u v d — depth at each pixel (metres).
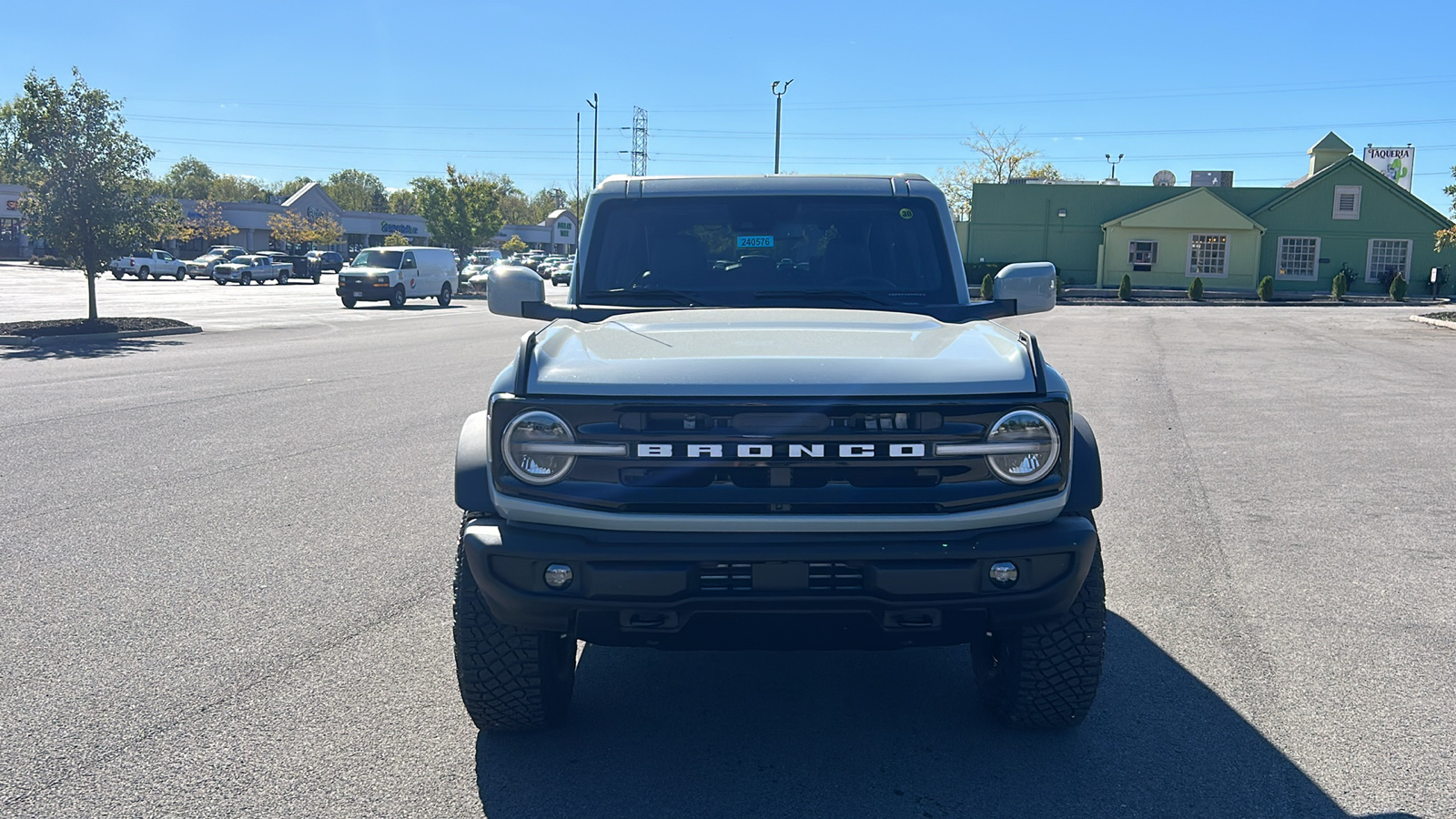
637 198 4.78
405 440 9.71
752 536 3.15
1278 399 13.23
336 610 5.14
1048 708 3.66
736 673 4.46
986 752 3.69
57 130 21.53
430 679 4.32
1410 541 6.48
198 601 5.27
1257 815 3.26
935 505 3.14
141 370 15.36
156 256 58.53
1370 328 27.66
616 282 4.70
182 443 9.47
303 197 91.69
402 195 149.25
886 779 3.49
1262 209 48.44
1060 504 3.21
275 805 3.31
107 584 5.51
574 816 3.25
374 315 31.41
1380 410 12.25
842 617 3.20
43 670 4.39
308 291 47.66
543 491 3.18
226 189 145.12
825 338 3.64
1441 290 47.09
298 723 3.90
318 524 6.72
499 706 3.63
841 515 3.12
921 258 4.71
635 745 3.75
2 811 3.26
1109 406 12.55
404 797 3.36
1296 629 4.93
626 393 3.15
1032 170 85.19
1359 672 4.42
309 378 14.56
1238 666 4.48
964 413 3.16
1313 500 7.62
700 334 3.71
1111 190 49.50
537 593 3.18
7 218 80.56
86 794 3.37
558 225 118.44
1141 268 49.09
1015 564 3.16
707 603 3.13
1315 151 52.22
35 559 5.95
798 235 4.73
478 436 3.53
